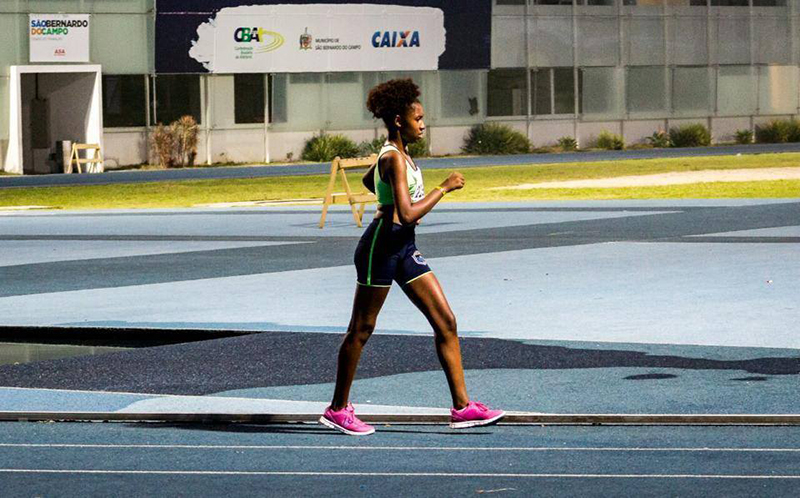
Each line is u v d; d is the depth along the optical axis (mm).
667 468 12664
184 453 13508
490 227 39875
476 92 93812
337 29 87688
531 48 95438
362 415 14992
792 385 16547
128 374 18016
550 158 86375
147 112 81688
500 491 11898
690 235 36406
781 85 105688
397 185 13883
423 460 13133
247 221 44500
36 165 81062
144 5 81125
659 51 100188
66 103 80688
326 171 76625
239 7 83688
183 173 76125
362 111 90250
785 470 12539
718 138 103062
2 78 77125
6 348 21031
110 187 65750
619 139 97250
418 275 14305
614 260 30906
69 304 25234
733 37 103000
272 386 17078
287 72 86125
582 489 11930
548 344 19766
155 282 28453
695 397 15891
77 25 78812
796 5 105500
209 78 83875
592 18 97562
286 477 12484
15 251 35688
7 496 11875
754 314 22500
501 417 14555
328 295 25891
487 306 23969
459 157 89062
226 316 23250
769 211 44062
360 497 11750
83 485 12250
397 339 20344
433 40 91000
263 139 86250
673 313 22781
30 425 15008
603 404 15586
